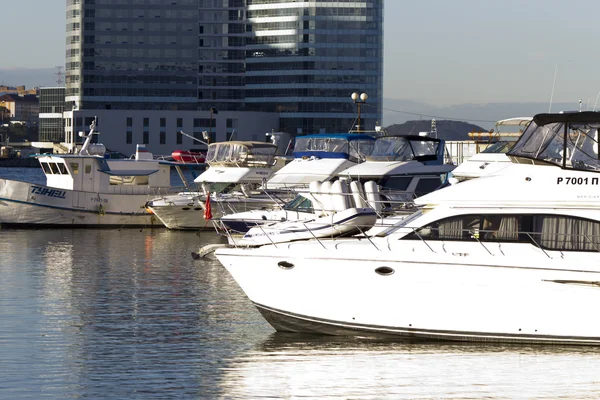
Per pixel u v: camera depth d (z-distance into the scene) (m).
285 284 24.64
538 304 23.23
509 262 23.17
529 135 24.09
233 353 23.91
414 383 21.30
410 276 23.70
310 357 23.36
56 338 25.61
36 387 20.94
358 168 48.97
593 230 23.28
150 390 20.81
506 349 23.62
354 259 23.97
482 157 48.84
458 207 23.86
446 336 23.86
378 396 20.47
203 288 34.03
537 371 22.02
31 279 36.19
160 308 29.97
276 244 24.75
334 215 26.41
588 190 23.41
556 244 23.41
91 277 36.81
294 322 24.88
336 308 24.36
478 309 23.47
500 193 23.77
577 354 23.23
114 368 22.55
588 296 23.02
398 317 23.97
